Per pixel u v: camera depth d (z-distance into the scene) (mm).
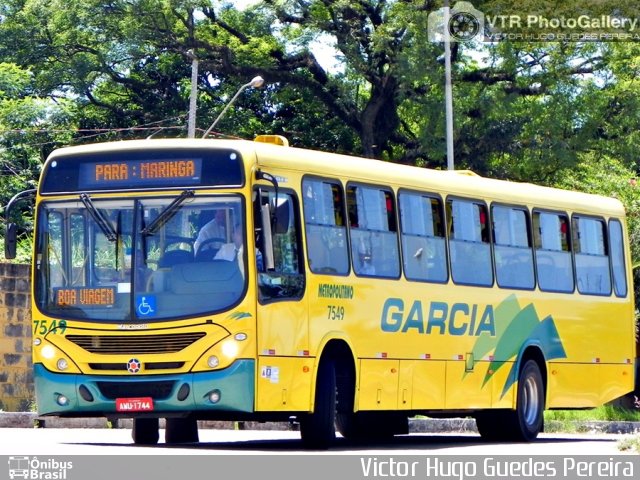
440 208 36219
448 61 79312
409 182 35125
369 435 39688
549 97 94312
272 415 30547
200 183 29750
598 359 42781
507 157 95250
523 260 39500
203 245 29500
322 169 31922
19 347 49594
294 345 30219
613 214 44250
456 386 36344
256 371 29047
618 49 92750
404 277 34375
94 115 103125
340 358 32250
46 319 30219
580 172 89562
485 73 94312
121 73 103062
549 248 40781
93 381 29672
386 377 33500
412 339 34531
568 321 41281
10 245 32031
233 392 28828
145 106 103312
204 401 28938
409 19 90188
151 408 29281
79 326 29859
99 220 30188
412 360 34500
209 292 29219
